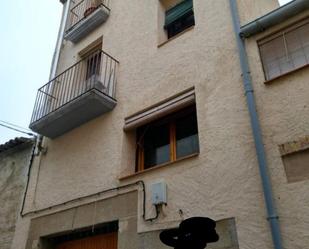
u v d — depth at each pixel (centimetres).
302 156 418
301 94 454
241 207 436
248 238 412
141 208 541
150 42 735
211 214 459
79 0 1079
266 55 532
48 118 751
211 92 552
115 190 597
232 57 556
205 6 669
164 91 632
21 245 709
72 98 763
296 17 519
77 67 859
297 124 438
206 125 530
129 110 675
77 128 764
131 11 854
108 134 685
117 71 764
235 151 477
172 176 529
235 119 499
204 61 595
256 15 633
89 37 945
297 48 507
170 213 501
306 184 398
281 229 392
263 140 458
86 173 674
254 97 495
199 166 505
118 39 831
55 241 691
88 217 614
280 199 409
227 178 467
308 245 367
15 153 912
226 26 601
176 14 777
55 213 682
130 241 528
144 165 641
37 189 766
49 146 813
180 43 663
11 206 805
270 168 434
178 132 614
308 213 382
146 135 669
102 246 599
